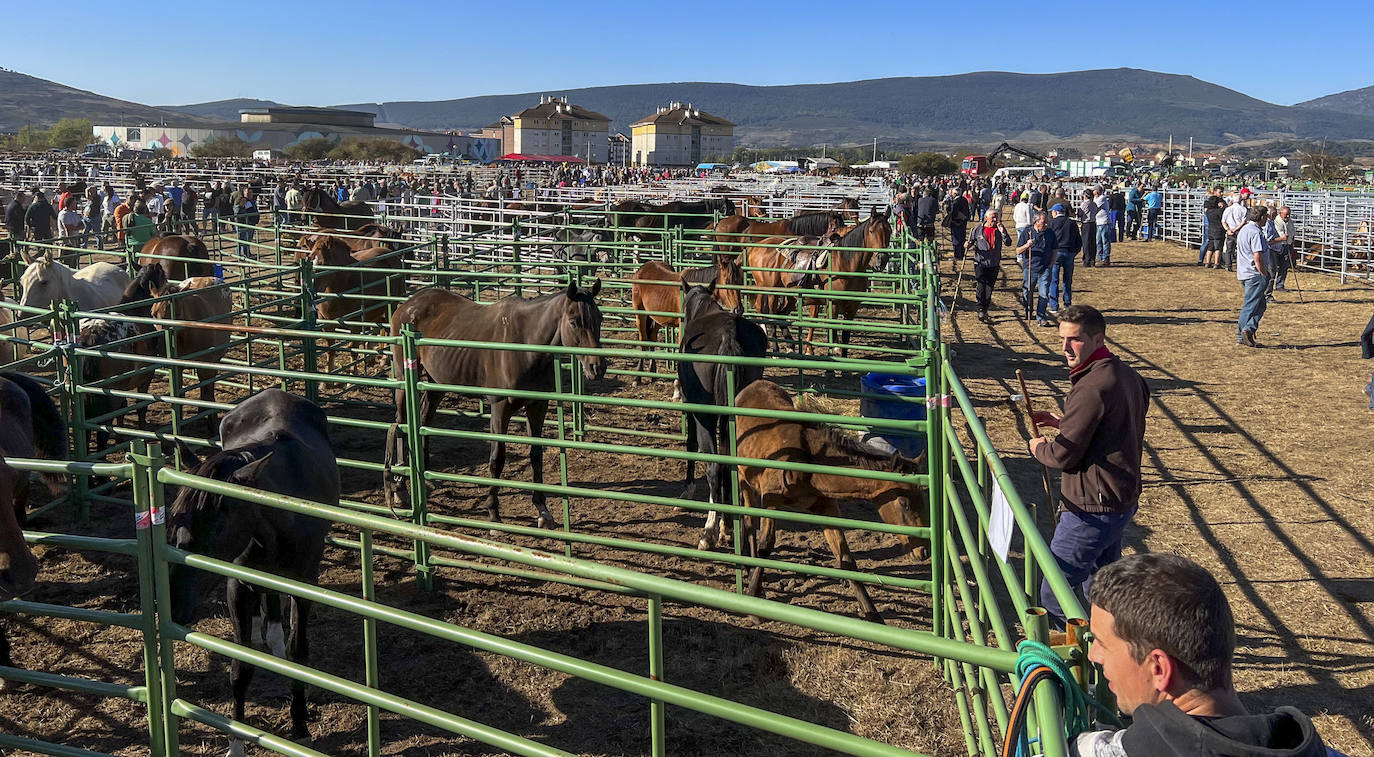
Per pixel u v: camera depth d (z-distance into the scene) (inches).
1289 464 348.8
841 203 1346.0
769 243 621.9
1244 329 559.8
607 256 733.3
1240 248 554.9
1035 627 91.4
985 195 1572.3
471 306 323.9
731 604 98.9
